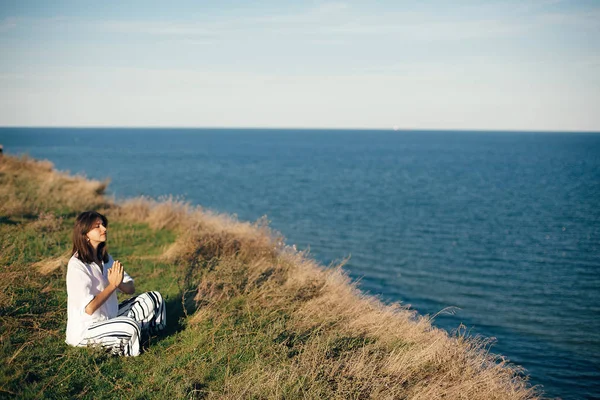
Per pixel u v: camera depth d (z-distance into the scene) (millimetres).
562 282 15562
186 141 182625
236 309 6215
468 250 20156
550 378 8664
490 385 4832
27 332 5105
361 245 20609
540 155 105000
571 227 25766
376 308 6879
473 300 13484
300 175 55844
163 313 5328
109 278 4527
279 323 5691
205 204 30781
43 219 11109
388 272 16359
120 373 4461
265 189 40656
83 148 109625
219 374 4582
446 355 5262
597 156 100000
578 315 12273
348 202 34094
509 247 20875
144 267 8125
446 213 30094
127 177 46312
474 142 199875
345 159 89312
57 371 4332
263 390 4293
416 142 198750
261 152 111688
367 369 4820
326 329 5898
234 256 8547
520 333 10914
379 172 61906
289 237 21734
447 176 56875
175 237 10766
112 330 4656
